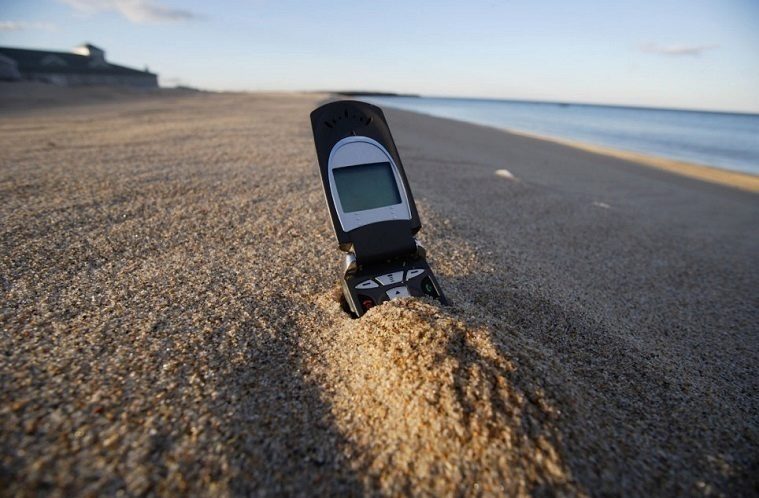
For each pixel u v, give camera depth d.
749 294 0.33
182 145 0.58
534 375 0.14
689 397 0.17
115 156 0.50
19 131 0.74
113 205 0.32
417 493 0.11
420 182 0.50
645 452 0.13
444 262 0.26
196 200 0.35
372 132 0.20
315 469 0.12
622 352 0.19
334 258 0.26
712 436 0.14
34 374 0.14
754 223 0.59
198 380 0.14
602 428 0.13
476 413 0.12
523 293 0.24
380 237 0.19
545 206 0.49
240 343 0.17
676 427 0.15
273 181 0.41
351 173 0.20
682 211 0.61
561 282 0.28
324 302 0.21
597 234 0.42
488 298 0.23
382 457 0.12
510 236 0.36
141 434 0.12
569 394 0.14
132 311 0.19
